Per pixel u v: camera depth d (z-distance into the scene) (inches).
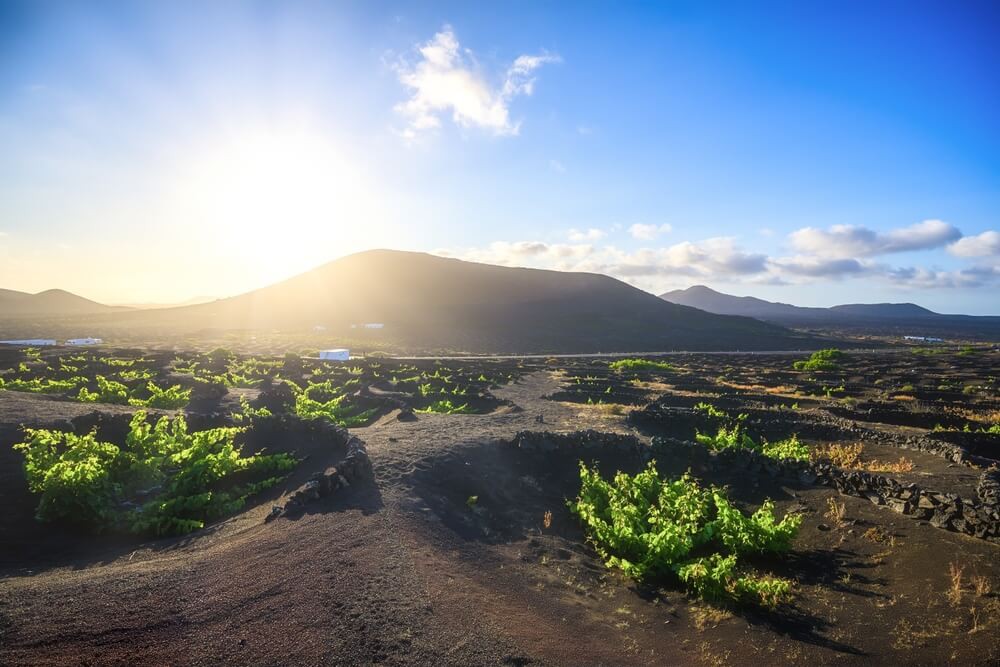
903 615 316.5
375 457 557.3
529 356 2960.1
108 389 1015.6
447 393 1208.8
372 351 3075.8
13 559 367.9
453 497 492.7
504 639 264.8
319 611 271.3
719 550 422.3
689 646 293.0
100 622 257.1
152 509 442.3
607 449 661.3
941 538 417.4
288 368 1657.2
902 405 1098.1
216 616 265.7
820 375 1788.9
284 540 361.1
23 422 625.3
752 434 809.5
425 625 265.6
